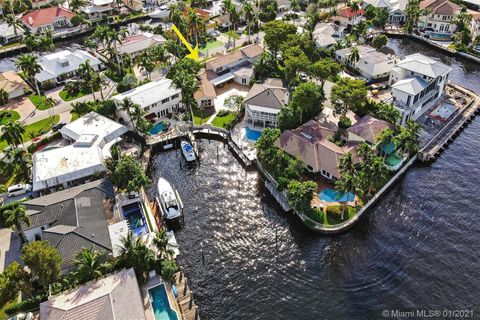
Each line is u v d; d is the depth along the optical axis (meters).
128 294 65.75
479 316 68.69
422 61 123.81
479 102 124.56
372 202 89.88
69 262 72.06
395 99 117.81
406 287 73.62
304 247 81.88
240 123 116.88
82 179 94.19
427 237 83.25
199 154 108.38
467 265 77.38
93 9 192.62
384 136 94.75
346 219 85.56
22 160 93.81
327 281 75.12
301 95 105.88
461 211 89.19
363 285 74.19
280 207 90.88
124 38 161.00
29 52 167.50
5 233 82.25
